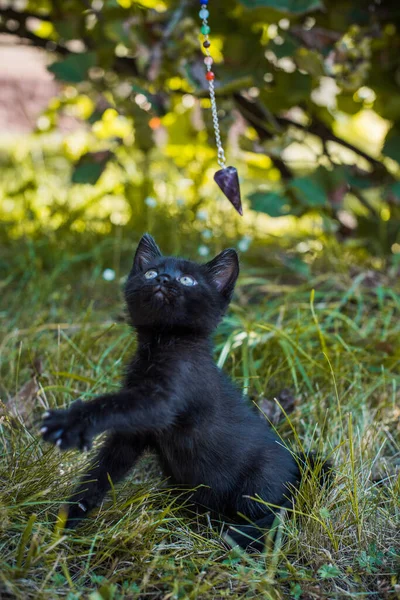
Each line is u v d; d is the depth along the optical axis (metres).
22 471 0.80
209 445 0.81
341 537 0.78
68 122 2.08
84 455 0.85
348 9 1.24
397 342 1.07
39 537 0.74
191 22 1.15
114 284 1.26
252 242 1.38
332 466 0.85
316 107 1.33
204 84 1.15
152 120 1.23
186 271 0.84
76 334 1.05
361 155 1.35
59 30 1.32
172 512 0.81
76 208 1.44
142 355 0.82
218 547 0.78
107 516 0.79
